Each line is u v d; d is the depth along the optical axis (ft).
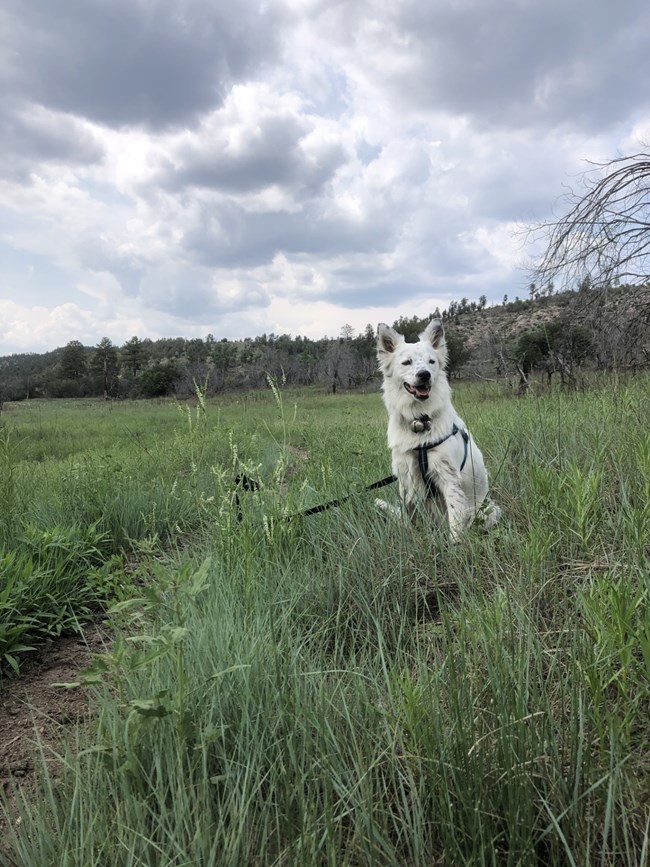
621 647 4.77
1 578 10.46
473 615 6.80
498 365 40.81
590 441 13.10
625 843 4.34
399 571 9.91
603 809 4.62
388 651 8.05
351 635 8.74
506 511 12.27
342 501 13.08
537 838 4.41
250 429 37.19
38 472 22.31
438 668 6.42
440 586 9.84
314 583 10.00
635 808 4.51
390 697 5.74
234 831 4.76
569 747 5.21
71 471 19.39
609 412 16.03
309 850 4.47
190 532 15.24
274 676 6.61
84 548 13.56
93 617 11.12
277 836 4.85
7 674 9.12
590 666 4.71
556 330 34.68
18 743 7.29
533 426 16.84
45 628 10.37
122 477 19.26
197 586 5.63
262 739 5.69
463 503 13.89
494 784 4.82
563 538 8.97
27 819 5.40
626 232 32.27
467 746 5.01
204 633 7.61
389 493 15.44
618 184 32.01
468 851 4.47
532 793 4.78
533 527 9.13
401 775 5.06
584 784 4.68
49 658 9.63
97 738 5.98
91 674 5.66
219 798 5.37
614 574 7.25
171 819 5.09
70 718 7.75
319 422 41.63
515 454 15.88
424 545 11.03
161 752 5.74
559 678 5.65
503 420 20.81
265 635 7.52
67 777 5.97
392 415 15.40
